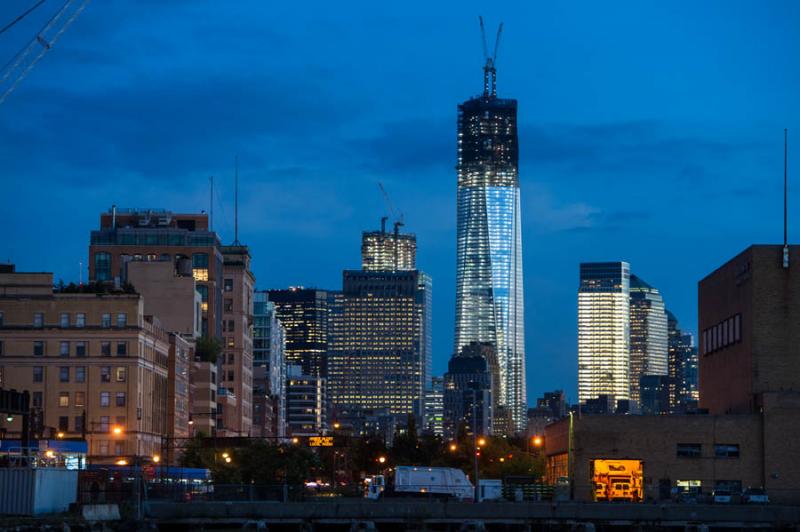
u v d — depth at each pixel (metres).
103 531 140.25
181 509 152.00
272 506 152.12
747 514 153.38
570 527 153.00
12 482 142.00
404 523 152.12
